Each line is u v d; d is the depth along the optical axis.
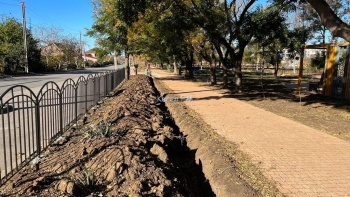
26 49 35.31
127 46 21.67
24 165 4.32
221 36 15.88
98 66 73.75
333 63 14.51
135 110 7.93
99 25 19.05
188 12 14.26
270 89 18.58
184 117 8.63
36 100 4.90
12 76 29.20
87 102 9.33
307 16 27.69
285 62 62.00
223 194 4.26
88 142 5.10
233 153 5.52
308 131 7.42
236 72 16.47
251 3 14.75
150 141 5.46
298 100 13.22
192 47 23.52
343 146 6.16
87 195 3.34
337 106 11.43
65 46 57.25
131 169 3.94
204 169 5.25
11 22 39.81
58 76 29.66
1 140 6.09
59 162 4.35
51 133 5.86
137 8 9.88
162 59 31.95
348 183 4.34
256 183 4.26
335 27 7.25
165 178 3.98
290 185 4.24
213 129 7.44
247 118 8.98
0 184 3.61
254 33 15.19
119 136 5.48
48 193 3.28
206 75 36.12
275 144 6.22
